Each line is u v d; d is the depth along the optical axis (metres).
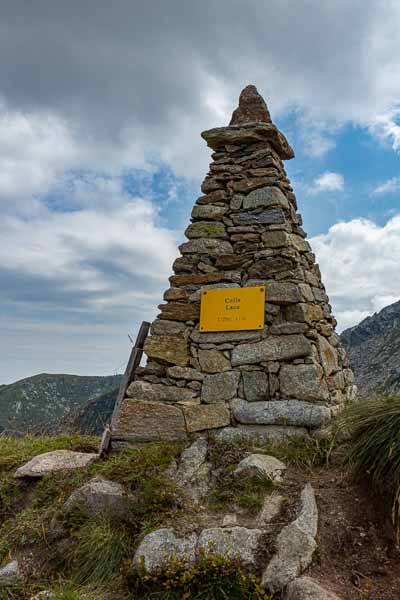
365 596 3.30
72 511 4.62
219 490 4.57
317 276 6.91
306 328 5.59
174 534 3.94
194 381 5.83
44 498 5.12
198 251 6.34
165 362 6.01
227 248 6.25
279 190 6.33
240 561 3.56
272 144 6.71
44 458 5.76
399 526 3.73
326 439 5.07
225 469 4.83
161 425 5.67
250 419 5.41
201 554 3.66
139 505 4.46
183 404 5.71
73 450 6.49
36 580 4.14
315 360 5.54
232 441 5.36
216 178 6.60
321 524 3.94
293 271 5.86
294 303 5.69
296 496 4.30
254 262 6.06
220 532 3.83
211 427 5.55
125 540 4.20
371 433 4.27
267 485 4.50
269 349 5.62
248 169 6.50
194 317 6.10
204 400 5.70
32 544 4.53
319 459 4.87
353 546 3.73
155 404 5.76
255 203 6.27
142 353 6.29
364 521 3.94
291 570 3.42
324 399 5.34
